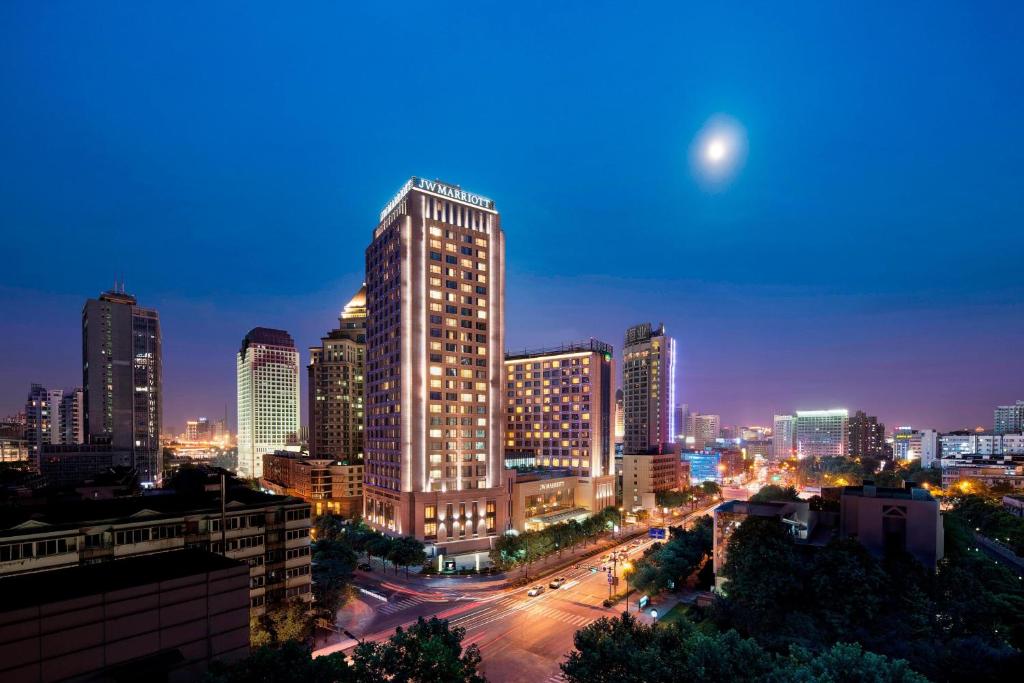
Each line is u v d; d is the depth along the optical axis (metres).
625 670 50.47
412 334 147.00
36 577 41.72
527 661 76.75
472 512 148.75
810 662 51.31
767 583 74.06
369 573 122.38
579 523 142.38
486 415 157.12
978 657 55.75
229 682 40.47
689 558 107.81
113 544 72.50
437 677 47.59
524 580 115.69
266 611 82.56
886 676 46.00
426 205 151.50
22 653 34.84
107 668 38.44
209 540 79.62
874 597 70.00
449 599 104.50
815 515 104.69
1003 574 94.88
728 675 48.22
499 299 162.75
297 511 87.88
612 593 106.19
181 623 42.25
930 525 90.44
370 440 164.38
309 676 43.78
